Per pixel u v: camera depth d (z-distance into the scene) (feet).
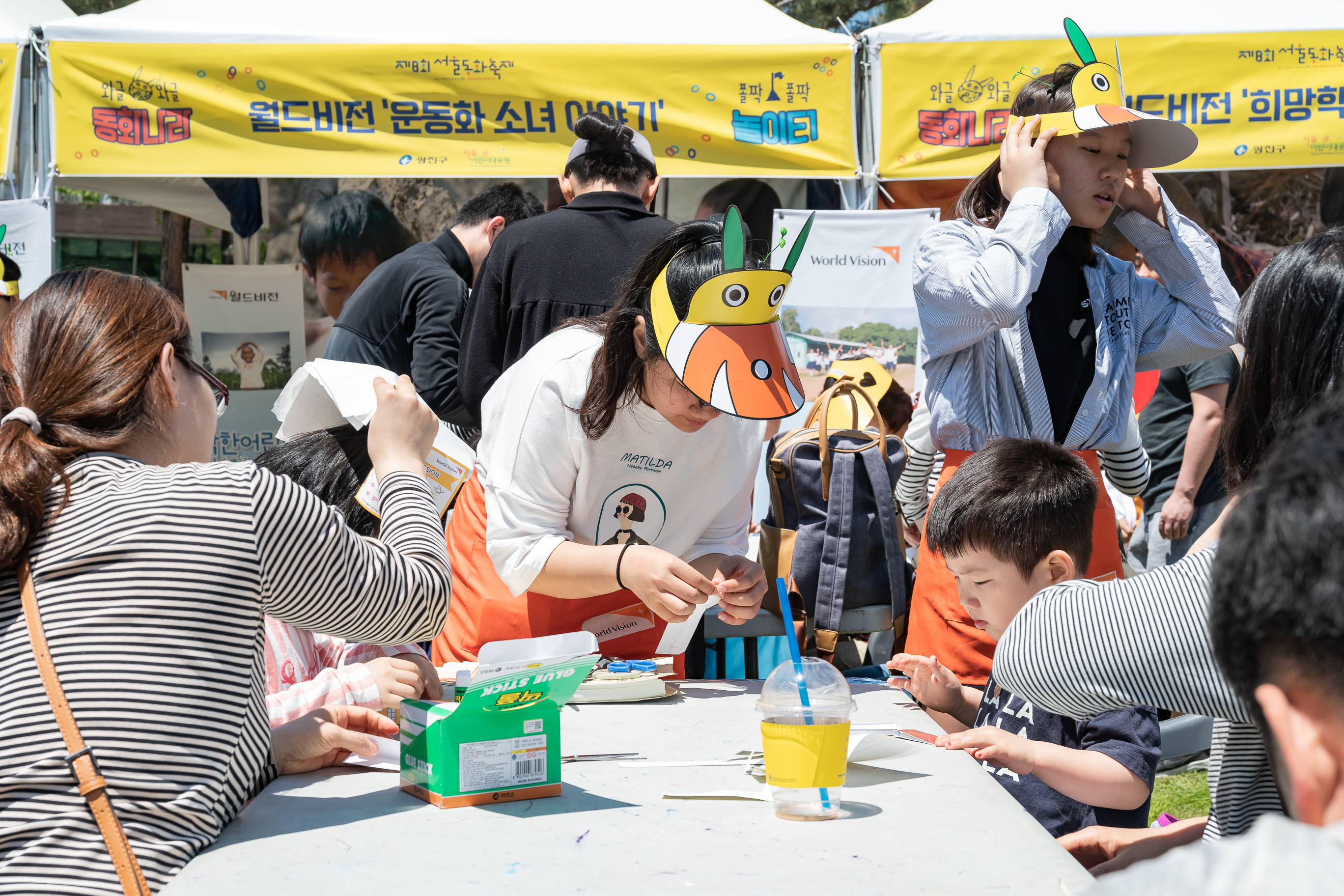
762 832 3.64
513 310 9.61
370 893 3.13
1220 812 3.92
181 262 19.01
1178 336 8.78
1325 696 1.91
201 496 3.95
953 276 7.79
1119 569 8.17
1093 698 3.52
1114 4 13.39
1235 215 19.39
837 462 9.73
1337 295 3.52
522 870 3.30
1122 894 1.71
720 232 6.11
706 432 6.65
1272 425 3.71
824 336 14.24
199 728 3.75
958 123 13.33
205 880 3.27
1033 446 6.40
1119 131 8.11
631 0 13.89
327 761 4.67
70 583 3.82
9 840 3.56
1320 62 13.00
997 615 6.28
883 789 4.16
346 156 13.17
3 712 3.70
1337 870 1.57
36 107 13.08
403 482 4.92
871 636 11.12
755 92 13.32
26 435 4.03
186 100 12.94
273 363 18.74
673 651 7.18
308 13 13.30
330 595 4.08
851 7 26.11
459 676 4.59
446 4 13.57
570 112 13.32
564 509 6.63
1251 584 2.00
